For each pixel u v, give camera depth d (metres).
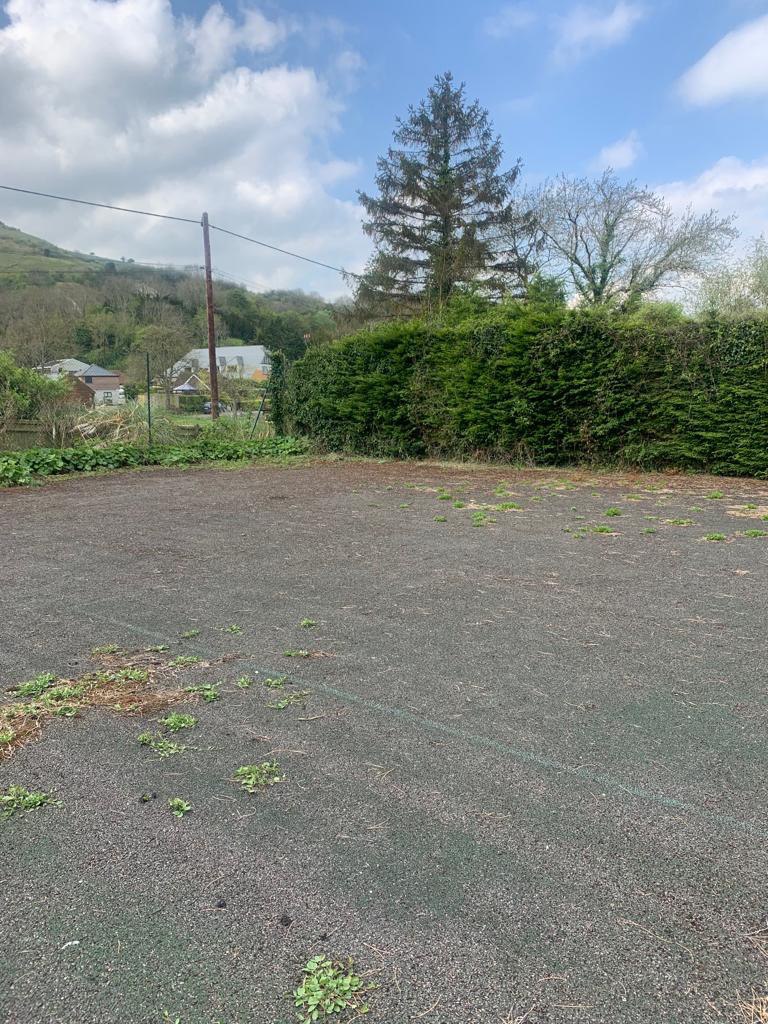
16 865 1.81
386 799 2.09
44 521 7.05
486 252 24.00
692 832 1.91
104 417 13.78
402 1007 1.37
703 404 9.87
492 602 4.06
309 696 2.81
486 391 11.47
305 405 14.51
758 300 14.70
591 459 10.92
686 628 3.56
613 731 2.49
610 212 20.52
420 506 7.75
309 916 1.61
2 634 3.56
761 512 6.93
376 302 26.58
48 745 2.43
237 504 8.07
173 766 2.29
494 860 1.80
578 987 1.40
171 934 1.57
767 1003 1.35
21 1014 1.35
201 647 3.37
